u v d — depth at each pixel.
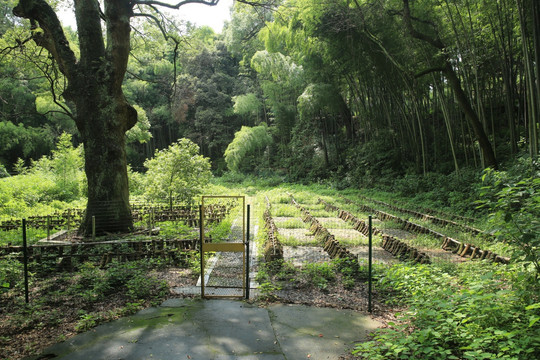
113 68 8.95
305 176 30.28
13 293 5.28
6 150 34.38
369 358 3.30
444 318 3.56
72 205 15.73
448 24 14.18
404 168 21.25
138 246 7.13
